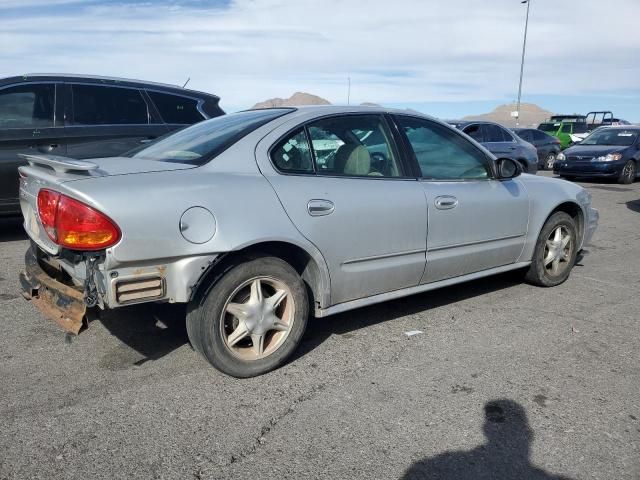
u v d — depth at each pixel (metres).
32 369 3.42
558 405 3.10
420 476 2.49
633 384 3.36
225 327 3.26
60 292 3.17
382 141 3.98
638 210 10.61
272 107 4.08
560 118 29.52
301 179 3.49
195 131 4.01
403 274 3.97
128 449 2.64
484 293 5.04
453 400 3.14
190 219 3.00
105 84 6.93
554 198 5.03
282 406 3.05
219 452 2.64
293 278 3.40
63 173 3.07
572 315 4.52
